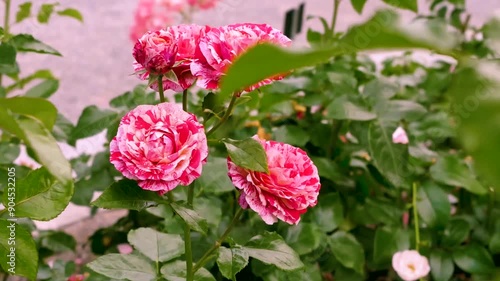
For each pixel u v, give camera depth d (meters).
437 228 0.82
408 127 0.85
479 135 0.14
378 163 0.76
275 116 0.98
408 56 1.20
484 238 0.90
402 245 0.82
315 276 0.72
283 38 0.49
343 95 0.79
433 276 0.83
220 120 0.51
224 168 0.74
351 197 0.87
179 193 0.71
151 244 0.62
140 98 0.82
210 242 0.72
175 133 0.46
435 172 0.83
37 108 0.37
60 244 0.89
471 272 0.83
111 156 0.47
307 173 0.50
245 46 0.46
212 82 0.47
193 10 0.98
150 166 0.46
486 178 0.14
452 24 1.05
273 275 0.71
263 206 0.49
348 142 0.92
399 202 0.89
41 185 0.48
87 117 0.78
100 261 0.57
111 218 1.16
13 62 0.69
